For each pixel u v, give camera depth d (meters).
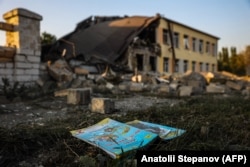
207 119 4.17
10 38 8.31
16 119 4.36
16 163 2.51
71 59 13.17
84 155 2.63
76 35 19.88
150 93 8.95
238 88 11.71
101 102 4.81
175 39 25.62
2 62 7.62
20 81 8.10
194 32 29.14
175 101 6.95
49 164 2.48
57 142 2.94
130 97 7.73
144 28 19.27
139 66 20.77
